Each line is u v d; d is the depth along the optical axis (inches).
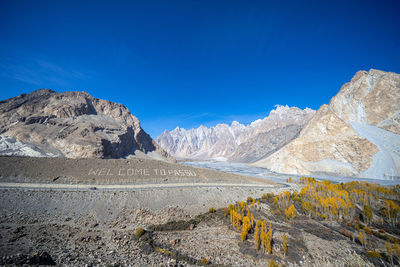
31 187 2234.3
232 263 1189.7
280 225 1989.4
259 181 4315.9
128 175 3083.2
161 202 2379.4
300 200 2864.2
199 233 1724.9
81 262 927.7
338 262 1283.2
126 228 1742.1
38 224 1601.9
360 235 1665.8
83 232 1524.4
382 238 1795.0
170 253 1229.1
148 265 1007.0
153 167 3708.2
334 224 2074.3
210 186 3159.5
